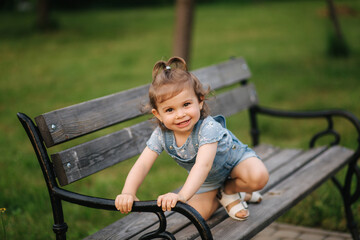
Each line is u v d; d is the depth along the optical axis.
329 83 7.04
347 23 13.98
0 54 11.27
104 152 2.17
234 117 5.55
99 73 8.84
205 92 1.90
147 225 2.06
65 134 1.99
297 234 2.95
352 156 2.77
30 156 4.31
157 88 1.79
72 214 3.16
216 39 12.38
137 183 1.87
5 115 6.04
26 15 19.56
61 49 11.80
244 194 2.10
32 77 8.66
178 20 5.57
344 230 2.98
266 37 12.28
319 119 5.36
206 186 2.07
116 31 14.61
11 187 3.51
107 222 3.09
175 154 1.98
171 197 1.61
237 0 22.02
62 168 1.93
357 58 8.92
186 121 1.80
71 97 6.92
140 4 24.30
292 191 2.29
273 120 5.45
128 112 2.39
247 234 1.86
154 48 11.45
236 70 3.32
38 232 2.82
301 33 12.63
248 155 2.06
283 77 7.65
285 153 3.00
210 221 2.04
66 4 22.81
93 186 3.74
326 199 3.28
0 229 2.75
